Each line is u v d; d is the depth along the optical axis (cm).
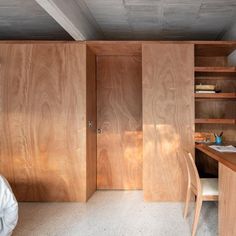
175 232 230
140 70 363
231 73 322
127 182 365
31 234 229
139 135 363
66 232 233
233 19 308
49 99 311
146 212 276
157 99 304
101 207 293
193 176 239
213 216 264
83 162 311
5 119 313
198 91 313
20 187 314
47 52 310
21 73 310
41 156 313
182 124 304
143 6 273
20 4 274
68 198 313
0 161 314
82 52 308
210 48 321
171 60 304
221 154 226
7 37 386
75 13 268
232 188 179
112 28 341
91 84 337
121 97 364
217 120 304
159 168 306
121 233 230
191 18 305
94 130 354
